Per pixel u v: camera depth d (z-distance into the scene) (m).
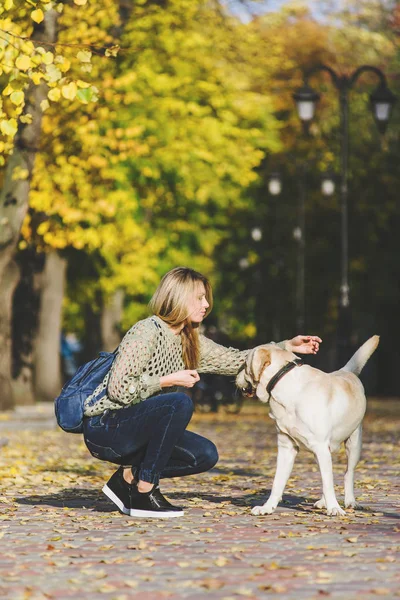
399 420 27.72
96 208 23.95
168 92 26.86
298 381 8.27
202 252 38.88
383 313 49.16
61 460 14.73
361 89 41.91
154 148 26.88
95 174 23.75
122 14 25.02
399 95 42.06
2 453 15.61
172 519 8.33
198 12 26.80
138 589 5.77
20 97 11.16
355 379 8.62
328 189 34.06
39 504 9.59
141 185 28.97
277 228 45.75
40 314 30.52
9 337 24.12
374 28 42.31
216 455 8.42
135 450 8.20
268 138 28.89
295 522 8.09
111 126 25.94
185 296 8.12
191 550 6.91
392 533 7.56
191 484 11.29
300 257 40.62
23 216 21.25
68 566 6.41
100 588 5.75
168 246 36.06
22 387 28.27
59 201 23.50
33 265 29.09
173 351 8.23
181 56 27.11
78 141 23.11
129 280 33.22
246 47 28.27
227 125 27.67
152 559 6.62
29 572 6.24
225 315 48.84
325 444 8.27
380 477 11.92
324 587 5.78
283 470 8.55
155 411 8.05
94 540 7.31
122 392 7.97
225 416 30.94
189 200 32.19
